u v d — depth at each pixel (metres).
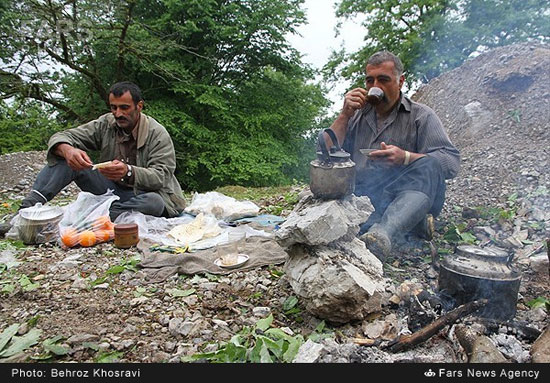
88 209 3.38
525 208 3.75
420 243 3.21
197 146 13.40
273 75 14.94
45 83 10.81
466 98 7.48
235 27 13.04
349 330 2.04
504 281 1.98
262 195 6.80
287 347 1.81
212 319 2.13
